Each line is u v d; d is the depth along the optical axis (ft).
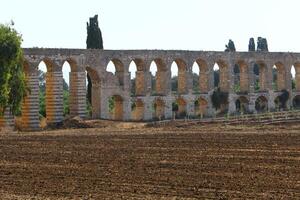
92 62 460.55
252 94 556.92
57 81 442.91
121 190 152.56
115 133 317.22
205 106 530.68
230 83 543.39
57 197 146.20
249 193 145.38
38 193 151.74
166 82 504.02
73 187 158.10
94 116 466.70
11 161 209.46
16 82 369.91
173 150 229.66
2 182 167.94
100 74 464.65
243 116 432.25
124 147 244.22
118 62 478.18
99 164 196.65
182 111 517.96
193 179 164.86
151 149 234.99
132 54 482.28
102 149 239.30
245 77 558.56
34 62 430.20
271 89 572.92
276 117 411.34
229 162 193.98
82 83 455.22
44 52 435.53
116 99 480.64
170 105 505.25
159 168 185.06
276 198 139.33
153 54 494.59
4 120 406.41
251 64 558.97
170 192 148.97
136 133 311.68
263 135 276.82
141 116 490.08
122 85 477.77
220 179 163.84
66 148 246.47
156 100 499.10
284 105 582.76
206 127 349.82
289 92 586.86
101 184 161.07
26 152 234.99
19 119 461.78
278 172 172.65
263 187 151.64
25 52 425.69
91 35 502.79
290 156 204.54
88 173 179.11
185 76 517.14
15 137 305.12
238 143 246.68
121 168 186.80
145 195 146.10
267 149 224.74
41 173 181.47
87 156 217.77
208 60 530.68
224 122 390.83
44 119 493.77
